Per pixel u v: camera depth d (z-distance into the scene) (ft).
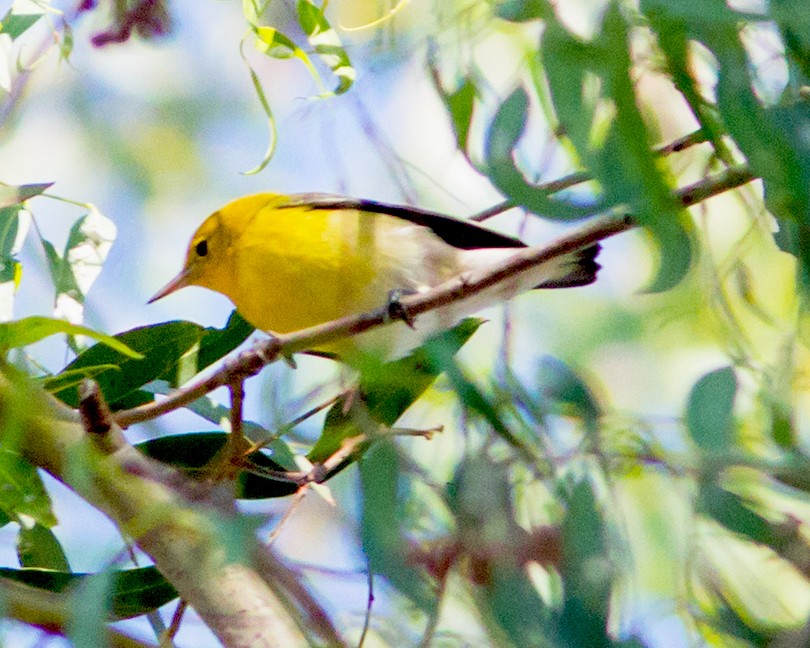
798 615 20.10
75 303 26.71
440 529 19.62
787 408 19.65
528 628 18.48
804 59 19.24
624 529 19.07
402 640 18.75
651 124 20.40
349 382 24.64
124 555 20.53
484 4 21.07
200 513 20.11
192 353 27.78
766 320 21.95
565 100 18.63
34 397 21.79
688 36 19.31
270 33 25.11
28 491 23.13
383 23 22.67
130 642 21.93
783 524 19.10
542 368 20.22
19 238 26.48
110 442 20.99
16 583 21.50
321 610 19.08
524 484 19.47
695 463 18.84
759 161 18.44
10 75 29.30
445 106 21.54
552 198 19.49
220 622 19.30
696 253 18.51
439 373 24.08
